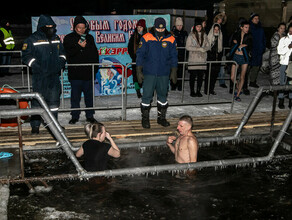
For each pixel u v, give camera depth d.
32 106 5.45
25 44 5.12
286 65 7.22
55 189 4.04
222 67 9.28
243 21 8.00
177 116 6.90
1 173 4.23
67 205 3.73
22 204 3.72
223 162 4.68
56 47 5.32
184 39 8.81
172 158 5.04
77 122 6.43
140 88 8.28
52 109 5.52
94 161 4.35
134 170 4.38
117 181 4.26
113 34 8.02
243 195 4.04
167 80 5.84
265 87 5.42
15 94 4.19
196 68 8.14
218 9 12.45
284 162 4.95
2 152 4.84
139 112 7.19
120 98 8.27
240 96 8.62
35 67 5.24
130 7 22.45
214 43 8.27
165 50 5.64
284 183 4.36
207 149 5.41
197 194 4.03
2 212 3.53
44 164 4.67
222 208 3.76
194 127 6.06
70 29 7.59
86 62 6.17
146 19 8.21
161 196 3.96
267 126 6.27
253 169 4.73
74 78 6.14
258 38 9.02
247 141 5.74
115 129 5.86
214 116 6.72
